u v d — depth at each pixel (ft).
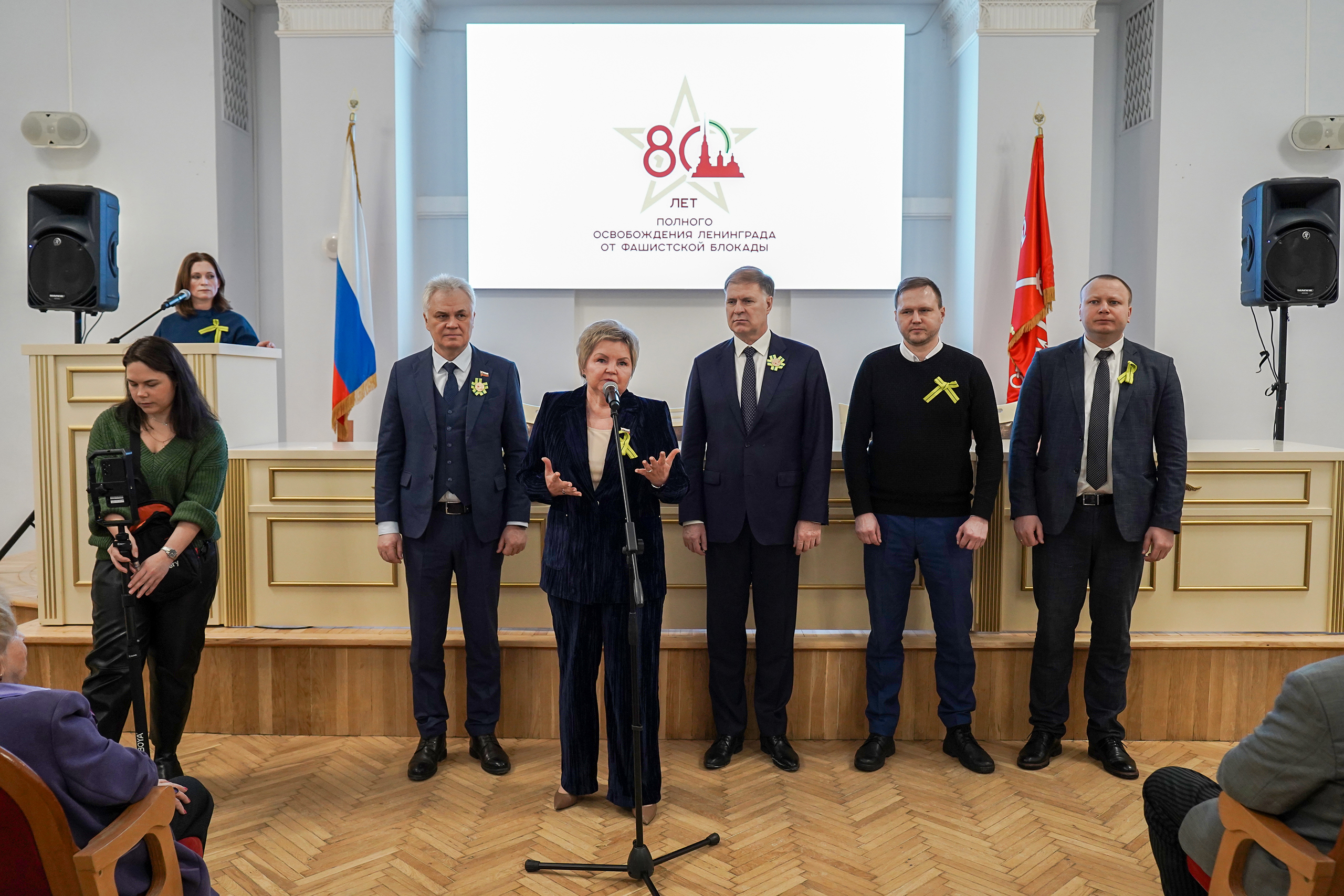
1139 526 8.44
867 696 9.36
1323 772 3.74
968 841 7.29
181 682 7.91
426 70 17.39
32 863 3.62
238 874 6.75
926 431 8.63
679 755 9.07
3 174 16.46
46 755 3.84
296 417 15.90
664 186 17.03
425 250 17.48
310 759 8.87
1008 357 16.02
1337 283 12.00
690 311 17.47
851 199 17.03
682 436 9.03
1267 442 10.69
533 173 16.97
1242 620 9.59
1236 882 4.20
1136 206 17.02
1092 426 8.54
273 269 17.98
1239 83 16.15
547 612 9.77
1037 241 15.17
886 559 8.76
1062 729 8.89
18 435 16.70
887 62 16.85
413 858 6.99
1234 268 16.37
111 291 11.88
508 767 8.56
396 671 9.42
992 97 15.71
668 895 6.48
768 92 16.92
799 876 6.75
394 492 8.61
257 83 17.78
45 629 9.54
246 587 9.64
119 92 16.30
